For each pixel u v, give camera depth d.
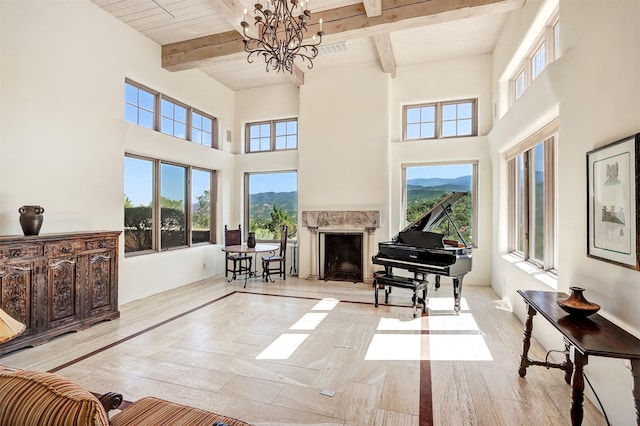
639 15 1.71
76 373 2.62
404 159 6.04
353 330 3.60
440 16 3.91
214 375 2.60
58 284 3.33
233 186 7.14
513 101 4.84
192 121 6.08
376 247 5.92
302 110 6.40
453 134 5.93
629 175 1.78
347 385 2.46
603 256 2.05
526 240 4.05
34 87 3.57
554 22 3.29
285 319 3.97
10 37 3.36
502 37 4.80
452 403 2.22
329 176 6.23
